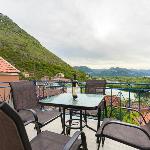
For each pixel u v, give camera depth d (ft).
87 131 13.10
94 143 11.35
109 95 14.58
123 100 14.43
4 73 61.36
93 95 12.47
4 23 329.93
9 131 4.62
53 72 198.59
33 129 13.53
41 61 232.32
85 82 15.20
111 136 7.97
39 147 7.13
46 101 10.34
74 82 11.21
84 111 12.37
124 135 8.19
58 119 15.71
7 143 4.84
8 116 4.36
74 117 16.16
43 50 301.43
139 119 12.01
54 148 7.07
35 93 12.48
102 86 14.74
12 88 10.86
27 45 280.31
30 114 10.91
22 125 4.51
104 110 12.87
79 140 7.13
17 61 205.77
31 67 198.18
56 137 7.91
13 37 291.99
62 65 244.22
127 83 15.34
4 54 211.61
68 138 7.86
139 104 13.93
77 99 10.91
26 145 4.68
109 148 10.79
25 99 11.52
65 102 10.07
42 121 9.77
